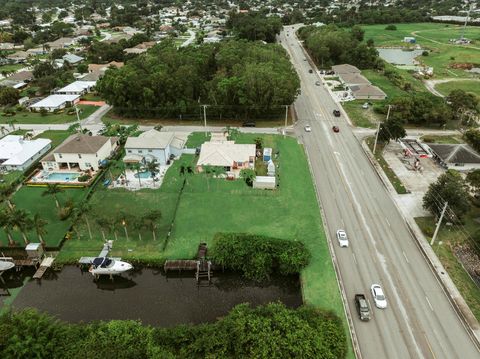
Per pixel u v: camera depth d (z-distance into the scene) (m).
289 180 86.88
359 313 52.84
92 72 172.75
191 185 85.75
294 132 113.56
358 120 121.94
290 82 119.62
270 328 47.94
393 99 119.94
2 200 70.62
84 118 129.75
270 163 89.12
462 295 56.19
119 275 63.88
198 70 142.50
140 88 122.31
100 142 95.75
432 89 152.62
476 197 78.75
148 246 67.31
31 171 93.69
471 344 49.25
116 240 69.00
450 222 71.25
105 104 143.12
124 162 94.06
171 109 123.00
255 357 45.28
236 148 94.19
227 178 87.88
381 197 80.44
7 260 64.06
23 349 44.62
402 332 50.78
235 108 121.50
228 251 61.81
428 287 57.91
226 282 62.72
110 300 59.28
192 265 62.59
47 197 82.88
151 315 56.06
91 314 56.38
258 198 80.38
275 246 62.59
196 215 75.25
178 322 54.56
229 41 193.62
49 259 65.19
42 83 157.50
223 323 49.44
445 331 50.97
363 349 48.44
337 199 79.81
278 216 74.38
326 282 58.59
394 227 71.19
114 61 199.88
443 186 71.56
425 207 72.00
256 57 147.75
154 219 67.12
